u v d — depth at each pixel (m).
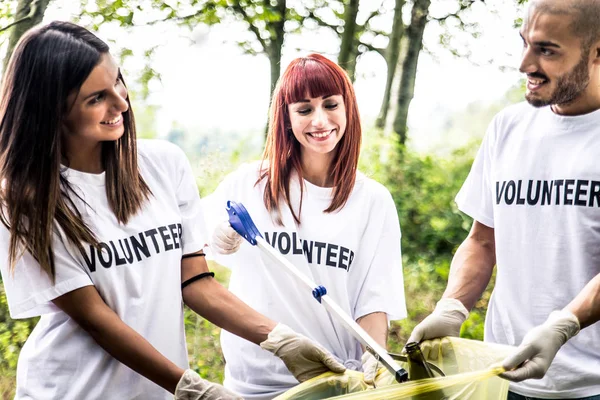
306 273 2.61
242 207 2.42
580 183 2.41
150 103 8.23
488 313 2.69
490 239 2.77
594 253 2.40
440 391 2.01
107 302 2.26
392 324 6.39
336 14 8.83
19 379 2.32
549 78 2.35
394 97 8.88
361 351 2.66
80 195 2.24
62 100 2.12
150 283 2.30
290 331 2.30
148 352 2.20
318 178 2.69
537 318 2.49
